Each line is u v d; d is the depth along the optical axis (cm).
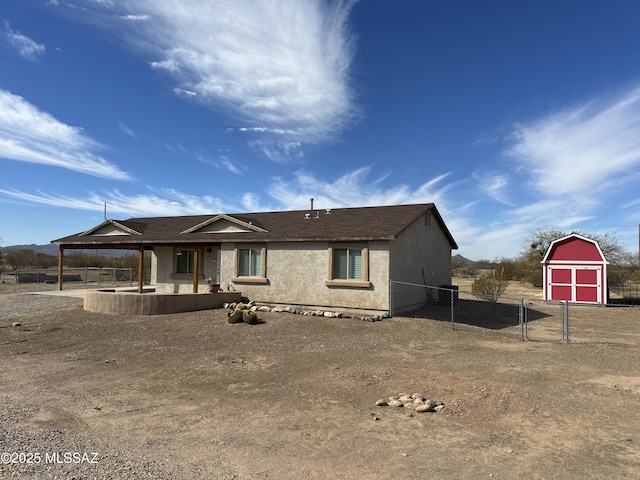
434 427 579
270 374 866
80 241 2373
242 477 429
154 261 2411
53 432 539
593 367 898
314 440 534
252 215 2247
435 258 2106
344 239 1612
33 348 1112
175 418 616
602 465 464
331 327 1377
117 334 1284
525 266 4041
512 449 507
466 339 1217
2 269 4216
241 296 1850
